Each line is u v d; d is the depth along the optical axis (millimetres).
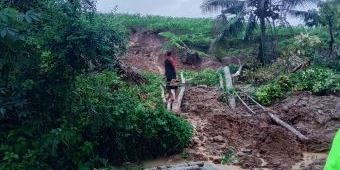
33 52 7754
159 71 22062
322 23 19438
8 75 7605
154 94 12852
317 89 13289
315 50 18391
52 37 7367
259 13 20562
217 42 21422
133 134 8500
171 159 8672
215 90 14453
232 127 10516
